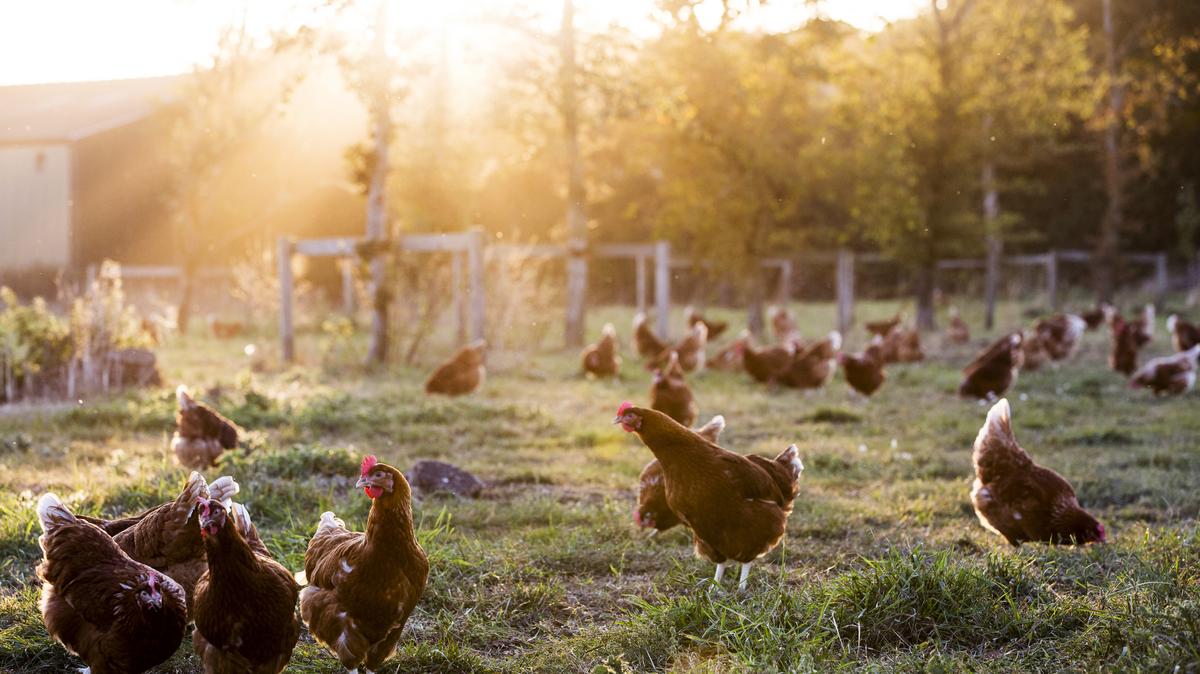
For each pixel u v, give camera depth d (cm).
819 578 617
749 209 2473
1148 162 3391
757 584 603
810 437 1155
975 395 1437
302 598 460
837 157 2433
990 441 694
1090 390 1555
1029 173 3628
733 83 2419
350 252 1933
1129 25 3431
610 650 500
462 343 1938
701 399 1483
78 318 1458
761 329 2641
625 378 1741
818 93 2933
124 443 1042
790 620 514
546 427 1210
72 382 1381
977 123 2594
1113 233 3159
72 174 3669
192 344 2255
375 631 439
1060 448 1084
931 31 2588
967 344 2380
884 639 505
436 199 2761
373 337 1870
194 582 496
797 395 1550
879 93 2566
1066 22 3616
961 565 563
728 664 468
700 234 2584
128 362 1468
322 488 810
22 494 745
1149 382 1491
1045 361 1952
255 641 415
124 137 3797
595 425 1223
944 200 2606
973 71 2539
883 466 981
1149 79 3195
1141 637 451
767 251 2577
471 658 493
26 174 3744
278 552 617
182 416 864
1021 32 2542
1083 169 4116
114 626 427
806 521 755
